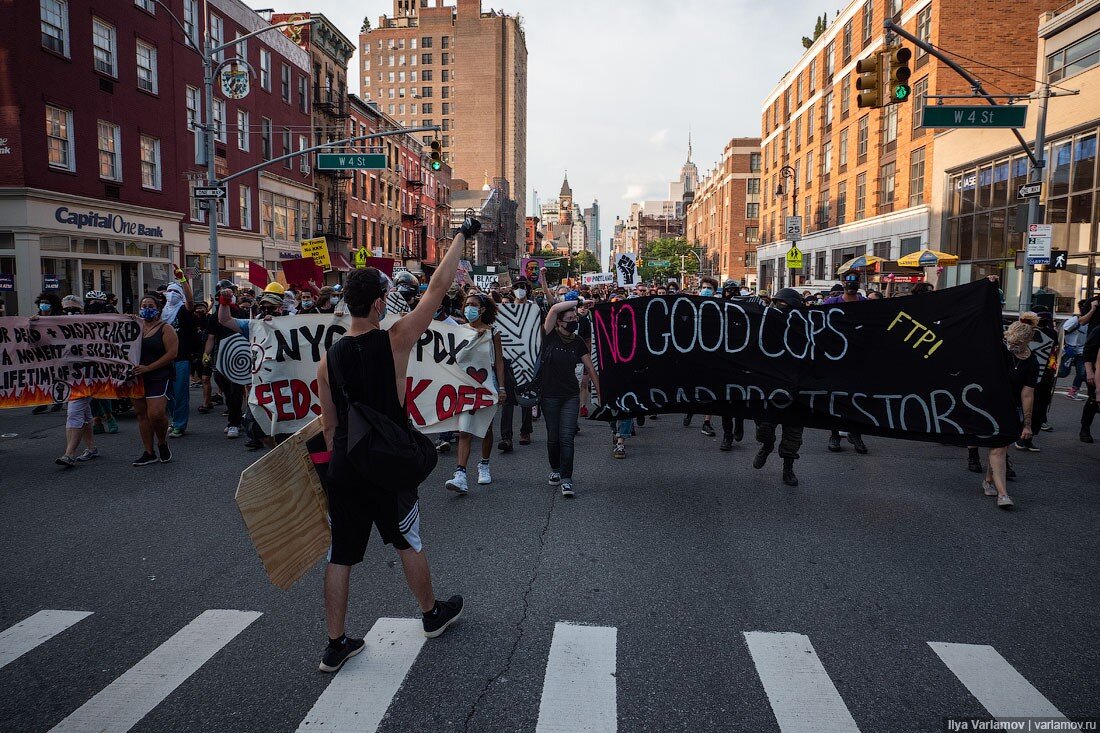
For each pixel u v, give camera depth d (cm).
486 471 761
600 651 393
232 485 750
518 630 418
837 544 567
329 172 4194
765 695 349
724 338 768
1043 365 859
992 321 679
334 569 371
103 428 1078
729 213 7856
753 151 7762
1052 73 2431
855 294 1109
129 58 2478
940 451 931
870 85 1216
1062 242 2375
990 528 608
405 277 888
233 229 3180
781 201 5634
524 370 937
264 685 360
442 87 12656
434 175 6931
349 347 361
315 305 1116
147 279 2612
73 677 370
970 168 2927
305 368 809
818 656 388
